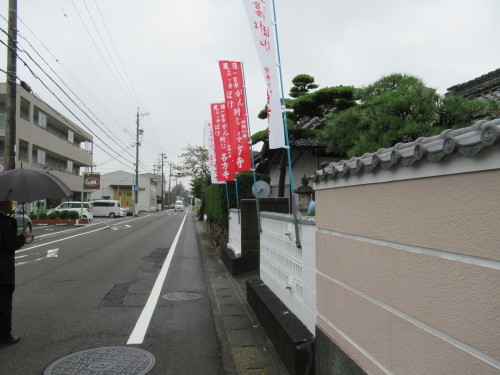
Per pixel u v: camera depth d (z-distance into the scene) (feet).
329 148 22.48
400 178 6.28
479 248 4.65
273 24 16.56
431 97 17.79
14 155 44.01
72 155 115.75
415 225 5.93
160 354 13.30
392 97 18.07
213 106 31.58
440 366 5.30
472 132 4.68
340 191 8.77
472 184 4.77
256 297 17.63
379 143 17.94
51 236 56.03
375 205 7.16
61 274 27.40
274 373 11.93
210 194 50.93
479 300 4.63
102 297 21.01
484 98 25.22
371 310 7.27
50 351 13.38
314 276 11.07
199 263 33.04
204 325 16.51
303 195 32.09
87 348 13.70
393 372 6.49
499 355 4.32
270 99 16.20
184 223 92.79
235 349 13.92
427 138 5.69
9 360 12.58
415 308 5.89
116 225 83.05
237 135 25.57
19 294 21.53
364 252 7.57
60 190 14.48
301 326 12.06
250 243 26.89
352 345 8.05
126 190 217.77
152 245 45.80
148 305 19.49
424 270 5.69
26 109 91.04
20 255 36.50
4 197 13.29
